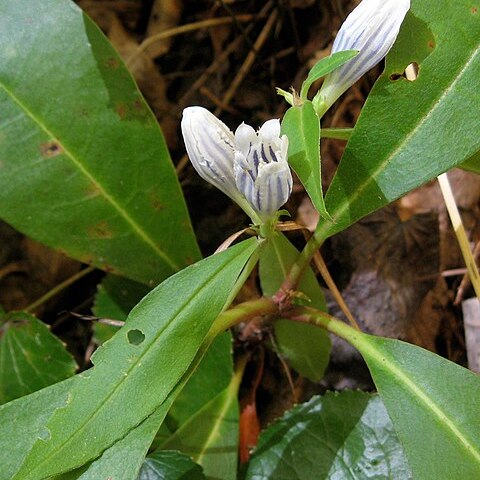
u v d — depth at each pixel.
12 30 0.18
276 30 0.27
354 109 0.26
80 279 0.26
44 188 0.19
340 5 0.25
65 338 0.25
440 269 0.24
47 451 0.13
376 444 0.17
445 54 0.16
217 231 0.25
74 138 0.19
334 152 0.25
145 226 0.20
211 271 0.14
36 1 0.18
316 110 0.16
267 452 0.18
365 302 0.23
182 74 0.28
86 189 0.19
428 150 0.15
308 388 0.23
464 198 0.25
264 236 0.15
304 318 0.17
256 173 0.14
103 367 0.14
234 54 0.27
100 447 0.13
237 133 0.13
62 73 0.18
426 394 0.15
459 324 0.24
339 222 0.16
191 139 0.14
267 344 0.21
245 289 0.23
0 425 0.14
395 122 0.16
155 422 0.14
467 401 0.15
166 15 0.28
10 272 0.25
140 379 0.14
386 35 0.15
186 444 0.19
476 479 0.14
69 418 0.13
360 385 0.22
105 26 0.28
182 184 0.26
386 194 0.16
